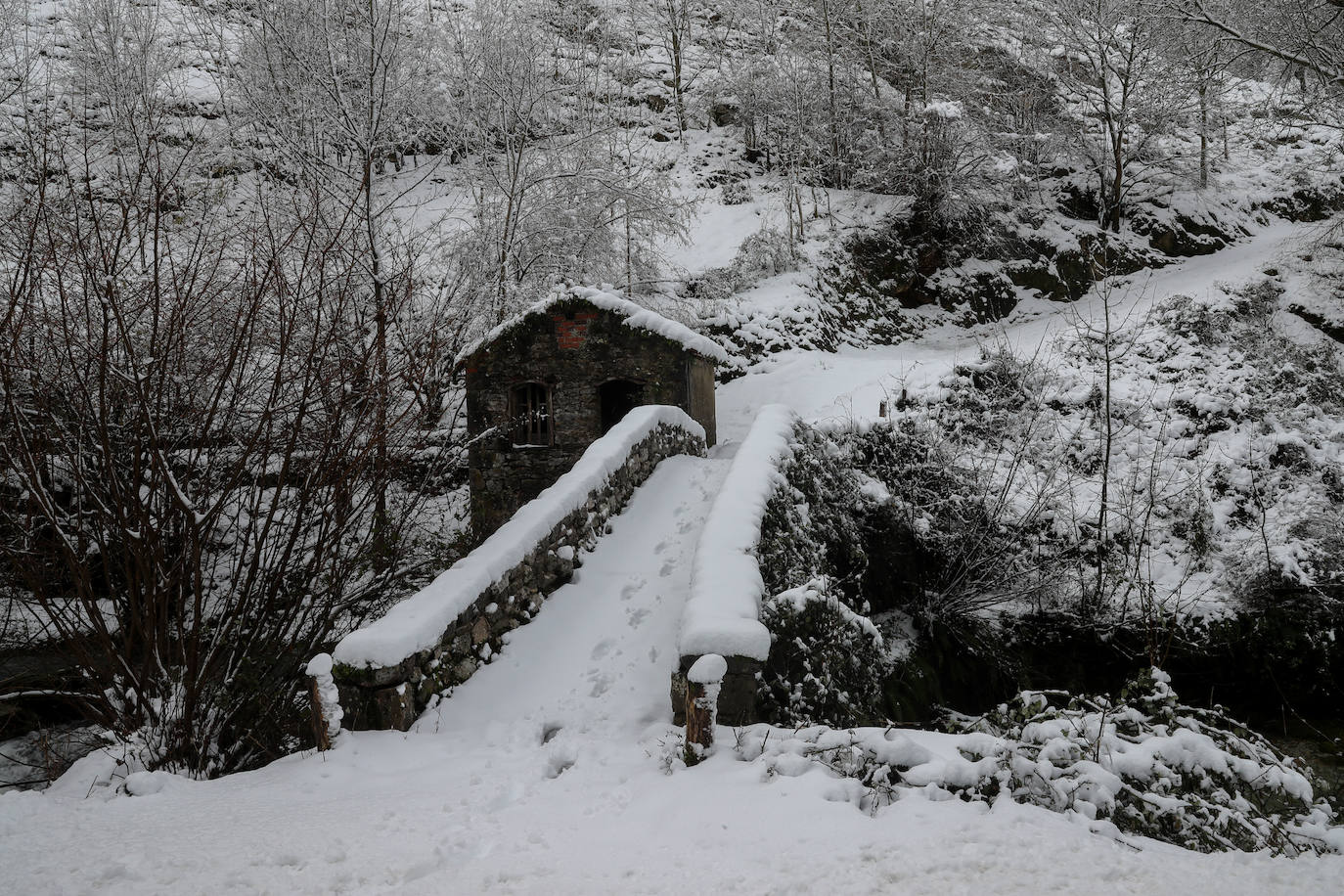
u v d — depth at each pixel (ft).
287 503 28.68
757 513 30.19
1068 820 14.64
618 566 30.94
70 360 24.39
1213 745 17.31
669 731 20.88
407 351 32.30
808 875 12.85
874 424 52.60
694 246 90.74
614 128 69.87
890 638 41.78
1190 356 67.00
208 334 31.04
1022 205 99.14
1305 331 78.13
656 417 40.65
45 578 28.40
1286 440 57.00
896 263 93.30
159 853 14.07
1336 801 20.33
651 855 14.10
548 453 47.55
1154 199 101.96
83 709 25.73
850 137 102.42
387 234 51.75
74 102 65.77
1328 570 48.26
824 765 16.88
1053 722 17.38
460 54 64.08
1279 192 108.27
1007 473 54.54
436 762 19.76
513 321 47.93
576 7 87.20
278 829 15.26
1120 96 110.11
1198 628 46.91
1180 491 53.57
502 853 14.44
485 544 27.71
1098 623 46.88
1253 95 114.52
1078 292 95.40
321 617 29.45
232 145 59.52
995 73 108.88
